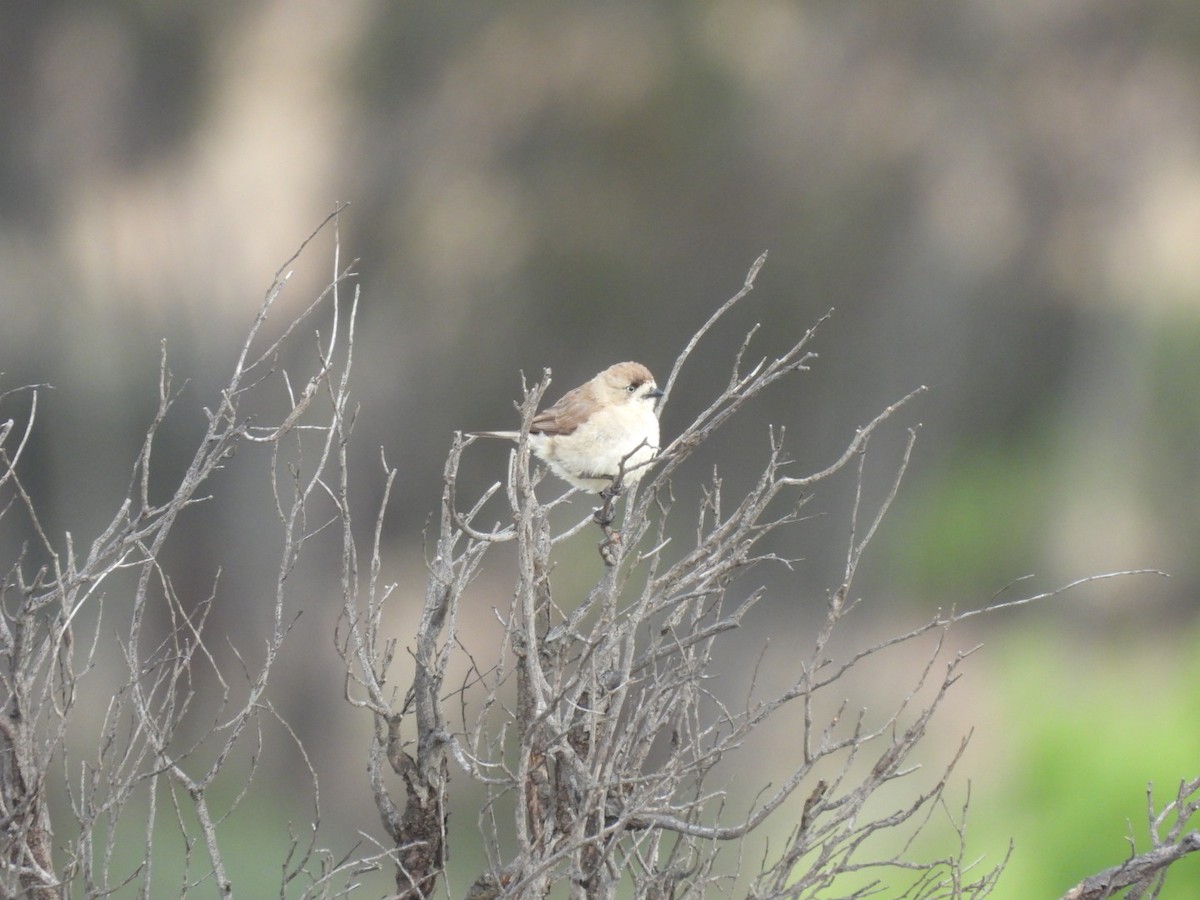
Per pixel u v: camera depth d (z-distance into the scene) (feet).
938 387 69.67
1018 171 70.74
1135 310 69.15
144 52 71.41
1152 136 69.77
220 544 60.29
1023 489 67.62
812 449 68.13
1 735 16.01
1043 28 69.87
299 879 36.06
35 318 67.00
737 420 67.97
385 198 71.51
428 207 71.15
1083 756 48.03
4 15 70.28
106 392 66.49
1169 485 66.69
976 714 53.26
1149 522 66.18
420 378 68.74
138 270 69.56
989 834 45.55
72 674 15.53
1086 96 70.08
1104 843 44.86
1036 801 47.42
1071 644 60.34
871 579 64.39
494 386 69.41
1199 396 67.62
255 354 67.05
